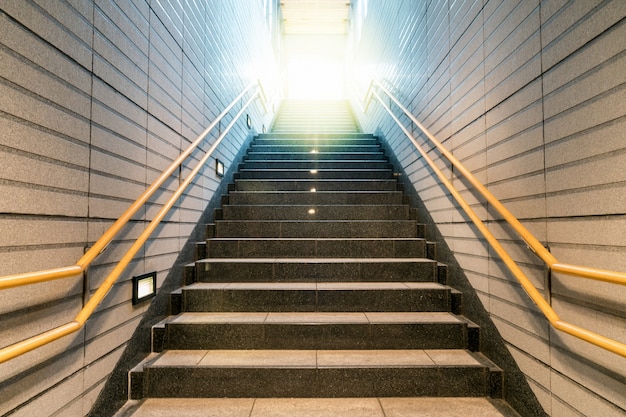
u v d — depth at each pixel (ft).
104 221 5.54
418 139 11.27
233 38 13.84
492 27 6.69
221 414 5.82
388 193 12.48
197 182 9.96
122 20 6.05
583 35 4.41
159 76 7.47
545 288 5.10
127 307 6.28
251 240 10.13
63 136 4.64
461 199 7.27
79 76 4.95
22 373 3.96
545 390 5.20
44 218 4.31
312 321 7.45
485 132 6.99
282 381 6.37
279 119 27.68
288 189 13.58
